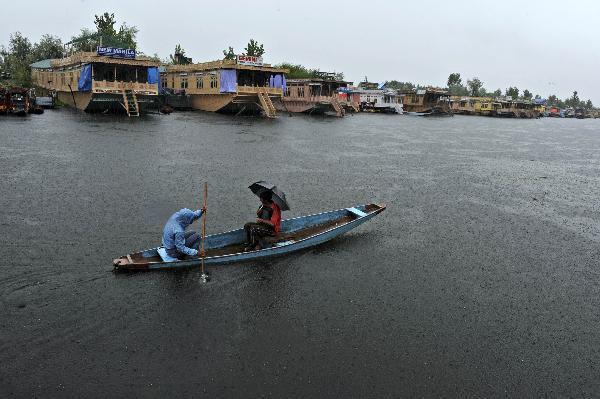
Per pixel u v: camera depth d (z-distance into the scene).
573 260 12.50
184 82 55.91
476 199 18.45
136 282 9.58
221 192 16.80
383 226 14.29
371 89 82.94
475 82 134.25
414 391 6.93
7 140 24.69
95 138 27.27
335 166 23.45
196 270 10.23
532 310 9.62
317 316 8.84
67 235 11.84
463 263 11.80
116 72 42.09
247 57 47.44
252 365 7.32
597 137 54.72
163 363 7.27
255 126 40.53
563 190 21.27
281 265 10.91
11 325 7.95
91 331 7.94
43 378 6.80
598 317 9.51
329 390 6.85
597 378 7.53
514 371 7.55
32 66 61.62
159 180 18.00
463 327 8.77
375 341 8.13
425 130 49.12
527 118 100.81
